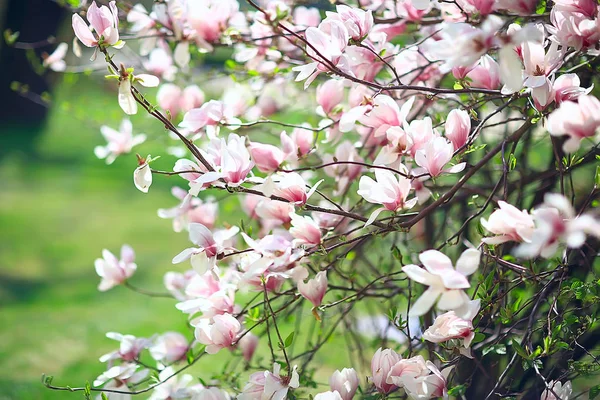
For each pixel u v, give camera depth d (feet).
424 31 12.16
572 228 9.36
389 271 12.84
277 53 12.26
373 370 10.62
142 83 10.63
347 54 10.85
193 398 11.11
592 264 11.69
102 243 31.19
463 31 9.58
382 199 10.42
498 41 9.59
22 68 49.90
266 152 10.87
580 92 10.18
